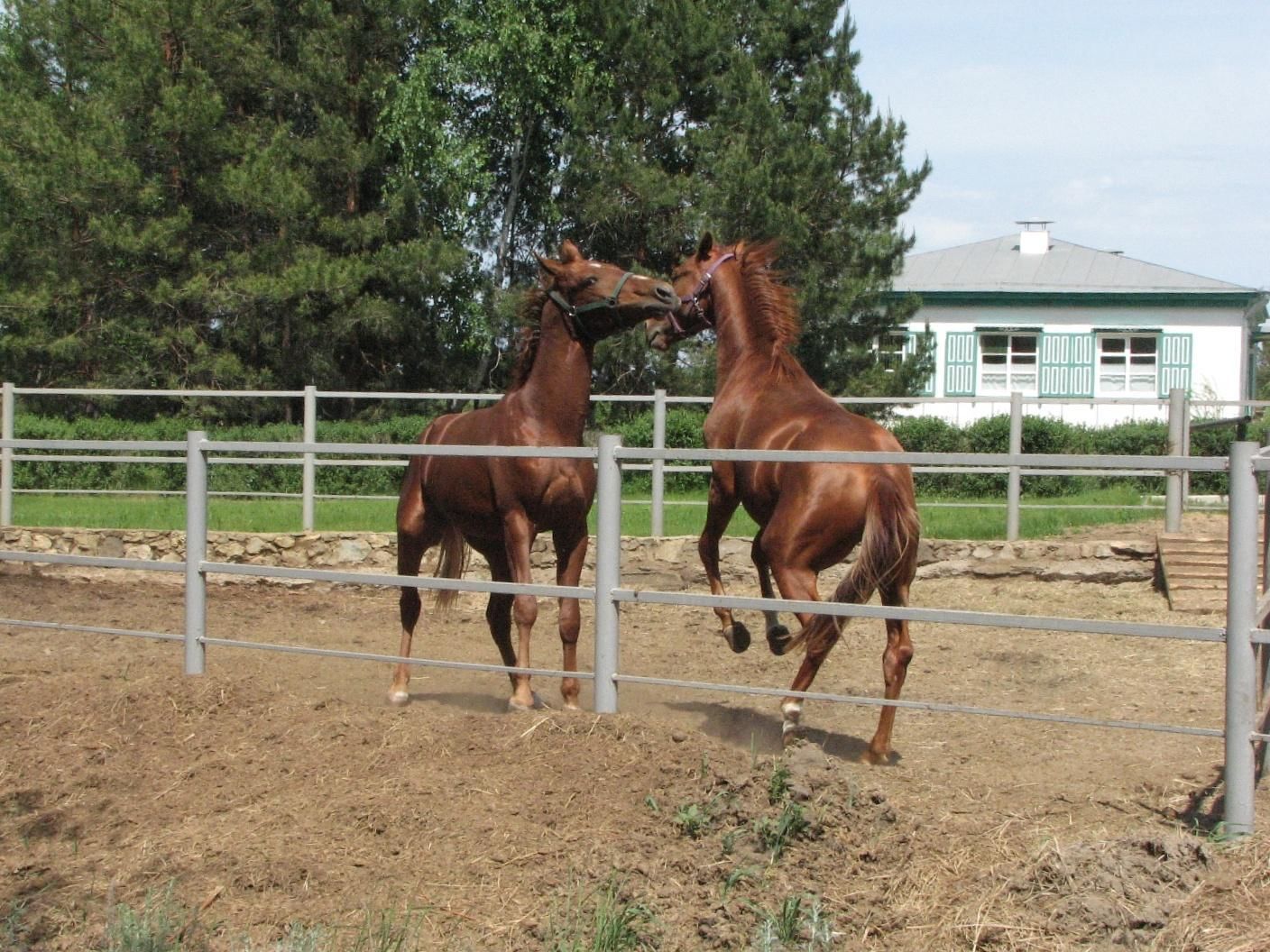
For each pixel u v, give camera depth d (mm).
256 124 23281
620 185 22172
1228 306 28250
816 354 21312
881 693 7516
